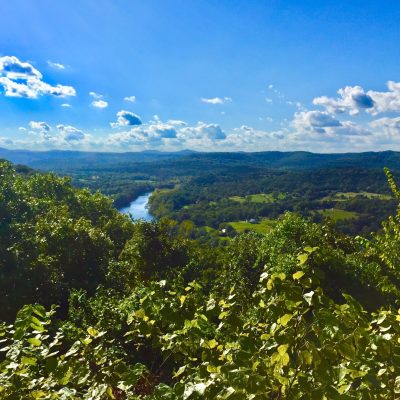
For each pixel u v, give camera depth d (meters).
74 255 36.84
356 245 27.39
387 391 3.16
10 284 27.97
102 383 3.86
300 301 3.37
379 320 3.31
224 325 4.04
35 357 3.82
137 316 4.21
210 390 2.90
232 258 31.47
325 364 2.91
